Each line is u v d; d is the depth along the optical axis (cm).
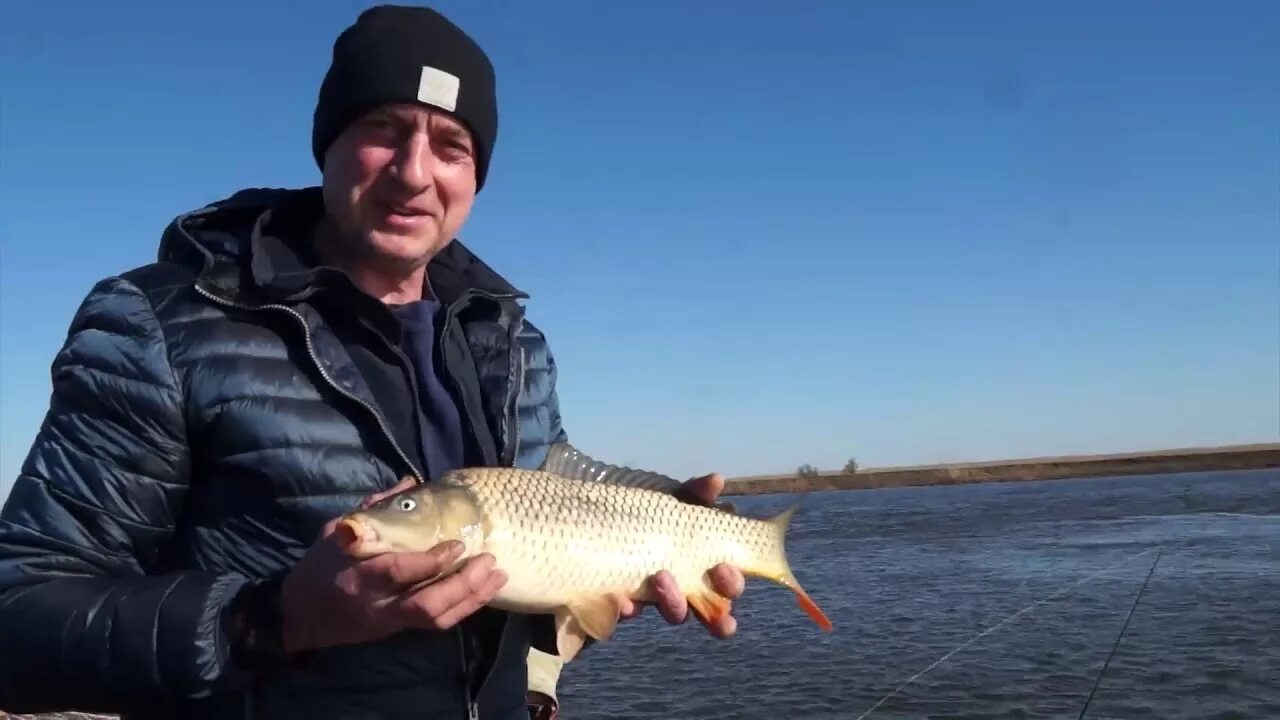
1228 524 916
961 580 663
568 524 97
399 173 88
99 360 75
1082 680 384
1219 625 461
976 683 390
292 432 78
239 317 80
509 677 91
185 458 77
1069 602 547
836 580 706
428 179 90
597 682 439
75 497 73
